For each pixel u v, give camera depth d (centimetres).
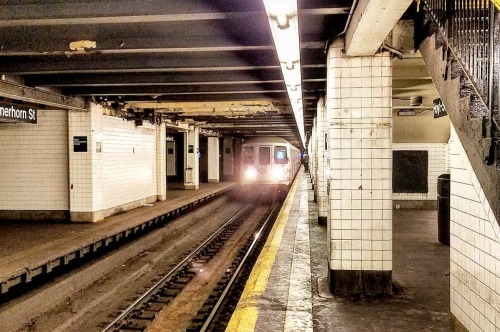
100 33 619
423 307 538
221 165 3669
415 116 1318
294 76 706
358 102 593
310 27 595
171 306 784
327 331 465
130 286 905
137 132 1534
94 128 1203
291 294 583
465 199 390
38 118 1230
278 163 2725
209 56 741
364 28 455
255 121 1969
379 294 589
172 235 1412
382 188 592
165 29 609
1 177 1248
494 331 333
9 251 850
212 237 1347
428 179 1403
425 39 486
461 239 401
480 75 329
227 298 801
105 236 1008
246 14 479
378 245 592
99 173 1231
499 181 287
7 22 506
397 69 812
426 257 783
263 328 466
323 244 920
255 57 734
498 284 326
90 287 867
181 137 3112
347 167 596
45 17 492
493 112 300
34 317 705
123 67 754
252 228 1617
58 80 902
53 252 841
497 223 310
